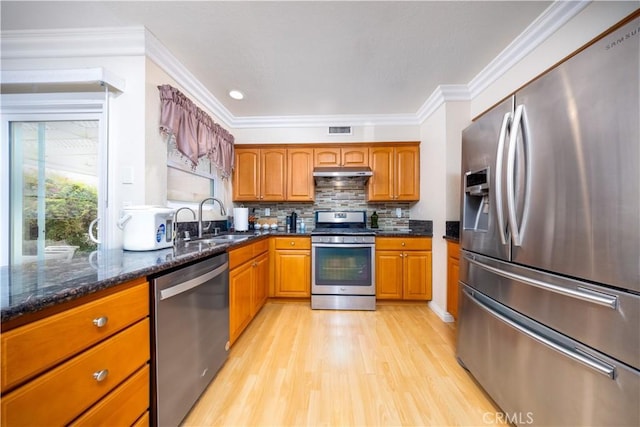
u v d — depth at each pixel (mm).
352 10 1463
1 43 1644
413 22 1560
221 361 1572
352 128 3207
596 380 810
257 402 1329
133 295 899
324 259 2732
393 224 3340
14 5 1384
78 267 949
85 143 1684
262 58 1937
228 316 1691
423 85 2387
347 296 2693
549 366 969
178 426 1131
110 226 1644
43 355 623
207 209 2725
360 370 1606
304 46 1794
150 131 1711
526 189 1055
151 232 1371
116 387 828
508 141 1160
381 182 3084
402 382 1493
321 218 3346
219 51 1845
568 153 888
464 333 1592
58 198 1700
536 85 1009
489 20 1545
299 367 1637
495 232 1276
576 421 867
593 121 809
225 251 1668
